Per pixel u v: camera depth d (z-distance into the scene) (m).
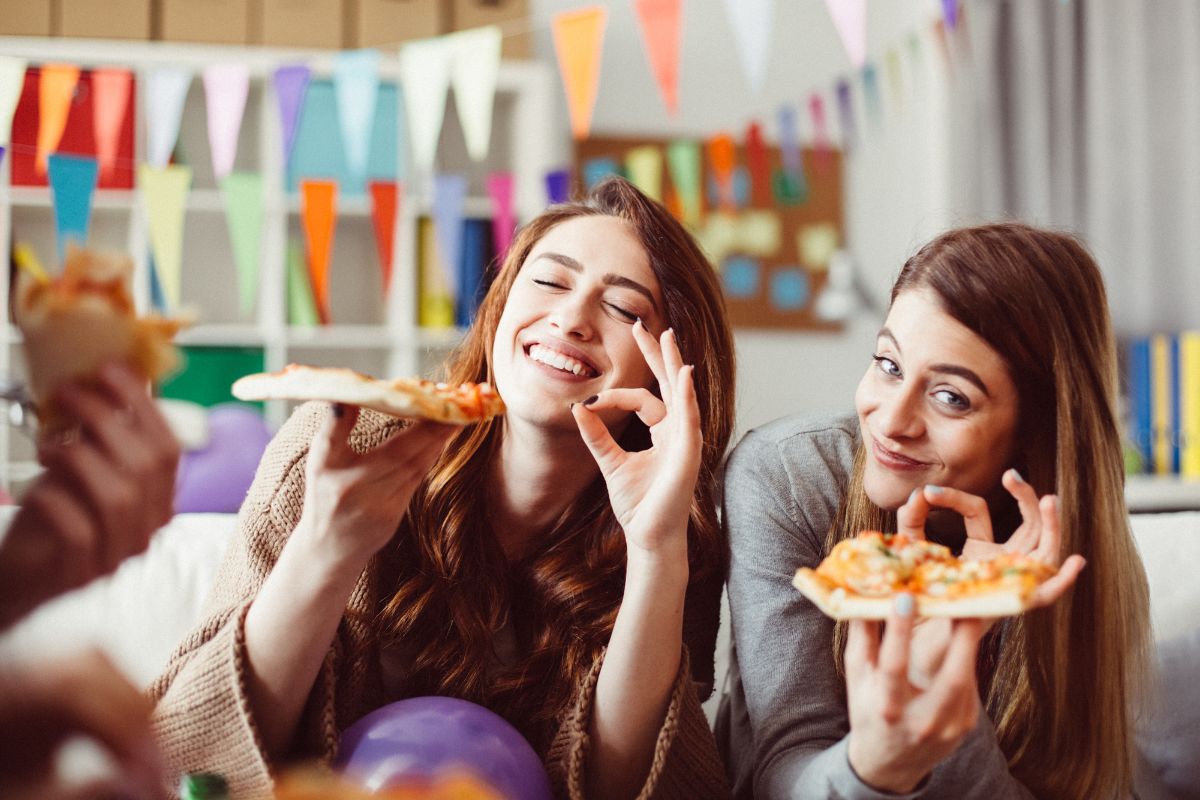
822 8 4.20
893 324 1.24
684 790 1.24
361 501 1.11
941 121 3.93
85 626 0.71
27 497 0.73
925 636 0.98
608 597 1.41
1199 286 3.66
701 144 4.11
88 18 3.49
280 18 3.59
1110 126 3.72
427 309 3.78
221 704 1.13
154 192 2.21
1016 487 1.09
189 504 2.01
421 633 1.38
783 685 1.27
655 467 1.22
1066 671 1.26
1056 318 1.23
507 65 3.78
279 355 3.66
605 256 1.40
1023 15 3.81
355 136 2.30
